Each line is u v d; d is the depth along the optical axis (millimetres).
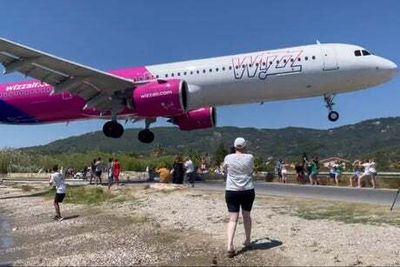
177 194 20484
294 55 25375
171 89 24953
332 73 24984
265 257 8930
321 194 19453
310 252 8969
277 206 15094
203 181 30328
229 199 9555
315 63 25047
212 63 26562
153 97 25125
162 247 10773
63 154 62906
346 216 12523
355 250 8891
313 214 13141
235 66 26000
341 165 35938
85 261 9992
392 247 8977
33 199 25562
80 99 28172
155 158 54031
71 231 14594
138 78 27375
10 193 30312
